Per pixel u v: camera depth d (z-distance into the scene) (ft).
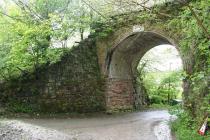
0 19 67.77
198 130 38.11
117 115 68.18
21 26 65.05
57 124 52.49
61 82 67.10
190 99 46.60
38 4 69.97
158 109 85.10
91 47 71.41
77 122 55.67
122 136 42.83
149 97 100.73
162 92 105.29
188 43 38.99
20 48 64.64
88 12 68.64
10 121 51.83
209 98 34.37
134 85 83.46
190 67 48.08
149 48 79.41
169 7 52.11
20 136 40.40
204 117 38.37
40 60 66.90
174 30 59.57
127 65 79.46
